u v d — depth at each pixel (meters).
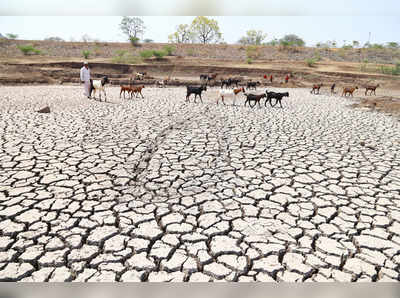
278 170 6.03
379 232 3.96
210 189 5.11
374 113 12.95
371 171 6.08
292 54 50.31
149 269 3.18
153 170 5.86
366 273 3.19
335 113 12.69
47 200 4.53
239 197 4.84
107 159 6.32
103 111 11.34
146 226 3.96
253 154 6.96
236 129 9.26
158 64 34.84
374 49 55.59
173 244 3.62
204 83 24.08
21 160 6.07
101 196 4.72
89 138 7.73
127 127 9.01
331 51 53.75
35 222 3.95
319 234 3.89
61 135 7.91
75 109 11.55
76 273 3.09
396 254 3.52
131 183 5.24
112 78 26.09
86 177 5.40
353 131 9.41
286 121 10.66
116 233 3.79
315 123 10.47
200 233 3.85
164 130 8.83
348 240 3.78
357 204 4.70
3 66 24.28
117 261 3.29
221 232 3.88
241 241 3.71
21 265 3.18
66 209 4.30
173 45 51.72
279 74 33.41
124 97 15.35
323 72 33.56
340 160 6.70
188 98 14.97
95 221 4.03
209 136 8.33
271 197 4.86
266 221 4.16
